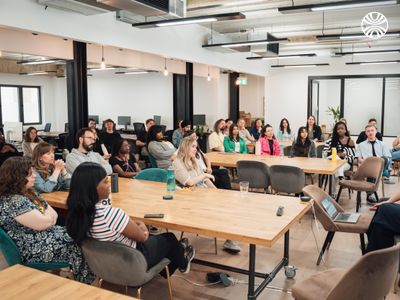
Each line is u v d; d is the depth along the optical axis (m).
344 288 1.92
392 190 7.16
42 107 14.34
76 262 2.78
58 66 13.05
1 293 1.68
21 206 2.67
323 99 12.55
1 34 5.53
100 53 7.76
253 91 14.97
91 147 4.71
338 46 11.00
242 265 3.78
